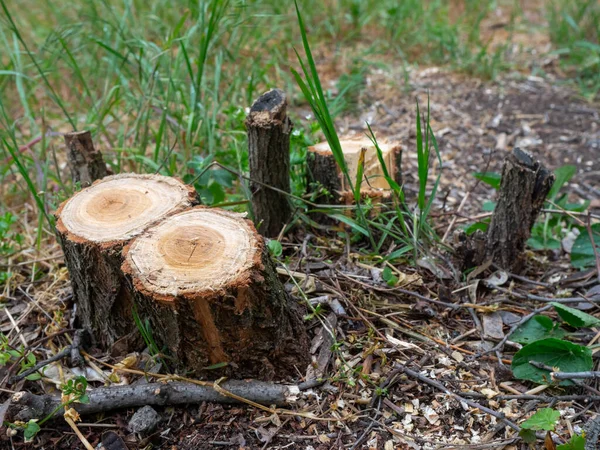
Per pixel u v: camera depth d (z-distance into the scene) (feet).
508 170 2.24
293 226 2.51
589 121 3.68
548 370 1.94
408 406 1.91
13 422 1.83
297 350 1.94
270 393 1.89
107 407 1.88
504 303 2.26
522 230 2.30
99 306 1.99
